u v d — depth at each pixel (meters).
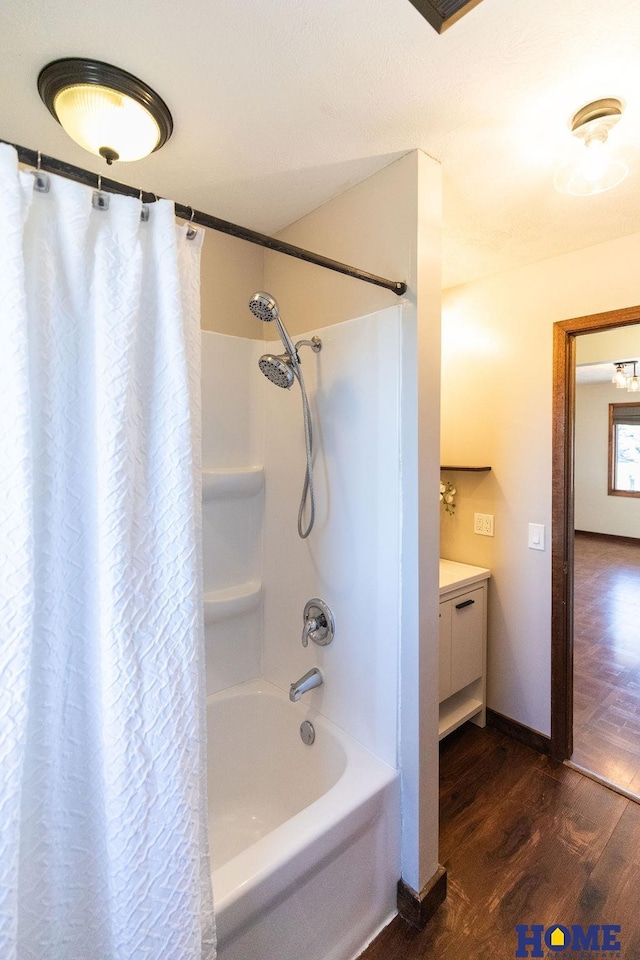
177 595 0.89
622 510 6.95
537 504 2.16
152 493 0.88
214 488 1.83
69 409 0.81
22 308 0.70
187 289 0.92
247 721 1.88
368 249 1.50
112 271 0.81
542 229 1.80
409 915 1.38
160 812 0.85
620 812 1.80
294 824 1.18
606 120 1.15
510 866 1.56
